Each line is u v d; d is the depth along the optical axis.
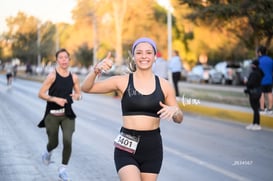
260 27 25.55
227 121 18.11
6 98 28.94
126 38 66.12
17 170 9.57
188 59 61.03
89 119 18.42
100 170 9.57
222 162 10.45
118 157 5.52
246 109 19.64
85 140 13.21
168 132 14.98
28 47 80.62
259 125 15.65
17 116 19.28
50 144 9.05
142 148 5.48
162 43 66.12
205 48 49.50
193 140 13.36
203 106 21.20
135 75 5.62
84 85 5.66
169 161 10.53
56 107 8.70
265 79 17.77
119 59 63.31
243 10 24.16
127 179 5.21
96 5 64.44
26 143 12.71
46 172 9.41
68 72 8.81
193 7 26.70
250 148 12.16
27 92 35.28
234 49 45.78
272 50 31.94
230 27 28.86
